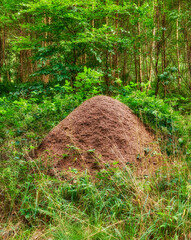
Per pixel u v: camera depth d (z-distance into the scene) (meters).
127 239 1.69
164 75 5.27
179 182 2.26
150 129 3.40
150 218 1.84
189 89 6.38
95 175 2.42
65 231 1.74
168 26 7.87
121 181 2.30
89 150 2.72
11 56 14.70
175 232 1.73
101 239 1.67
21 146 3.22
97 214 1.99
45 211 1.92
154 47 7.46
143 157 2.85
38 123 3.95
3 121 4.02
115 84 7.22
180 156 2.87
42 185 2.29
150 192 2.19
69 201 2.19
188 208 1.85
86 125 3.05
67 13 5.76
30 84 6.73
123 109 3.37
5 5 7.75
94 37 5.70
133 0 7.50
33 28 6.48
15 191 2.24
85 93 4.63
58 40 6.60
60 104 4.39
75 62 6.62
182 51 7.33
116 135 2.94
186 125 3.70
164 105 3.82
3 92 8.07
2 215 2.10
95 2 5.84
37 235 1.84
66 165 2.75
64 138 3.03
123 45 6.44
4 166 2.77
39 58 6.25
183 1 7.76
